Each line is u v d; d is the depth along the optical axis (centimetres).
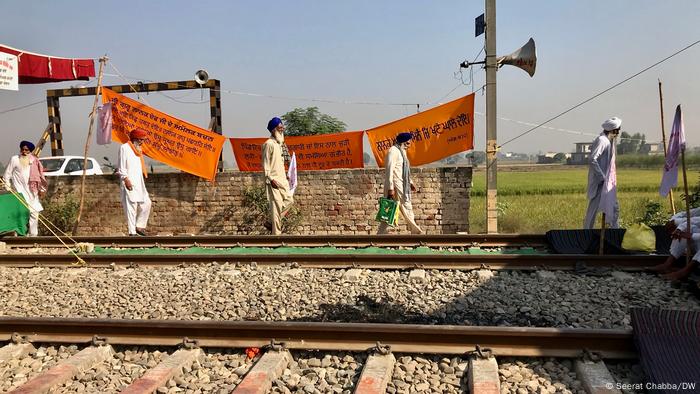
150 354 440
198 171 1184
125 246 903
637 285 594
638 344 376
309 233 1166
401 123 1186
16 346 452
